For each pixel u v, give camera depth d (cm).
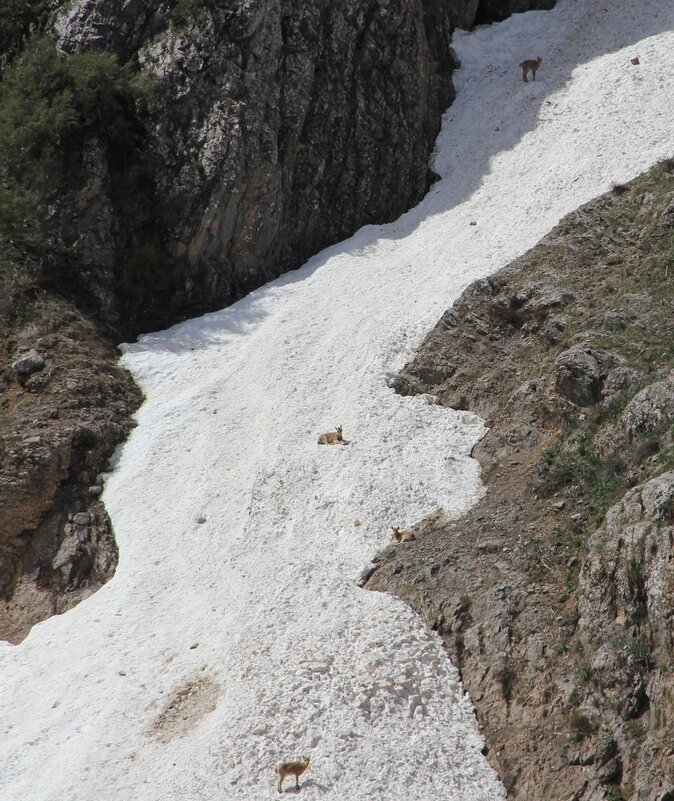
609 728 3036
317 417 4828
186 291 5850
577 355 4256
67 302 5541
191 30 6088
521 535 3781
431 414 4722
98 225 5759
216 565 4212
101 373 5238
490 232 5788
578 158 6003
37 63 5966
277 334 5472
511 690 3331
